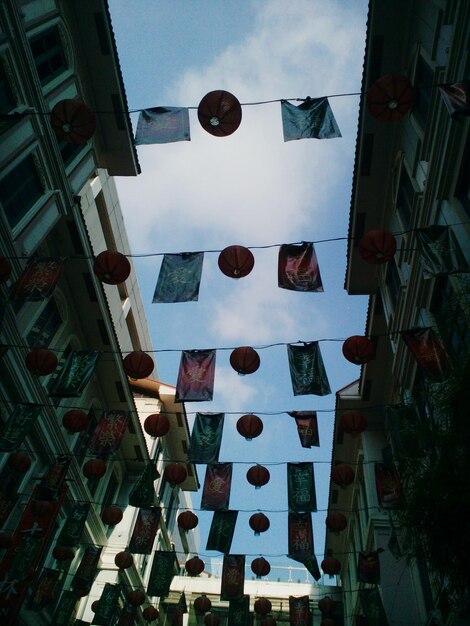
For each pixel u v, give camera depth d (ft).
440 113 30.66
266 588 77.87
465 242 27.71
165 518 80.28
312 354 30.99
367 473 55.47
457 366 19.25
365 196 45.29
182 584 80.23
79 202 45.85
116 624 60.08
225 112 22.52
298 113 25.20
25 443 42.39
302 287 27.71
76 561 54.39
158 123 26.14
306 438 34.24
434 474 18.29
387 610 43.27
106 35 45.32
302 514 40.04
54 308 49.08
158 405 77.36
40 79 40.88
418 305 36.86
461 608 18.24
